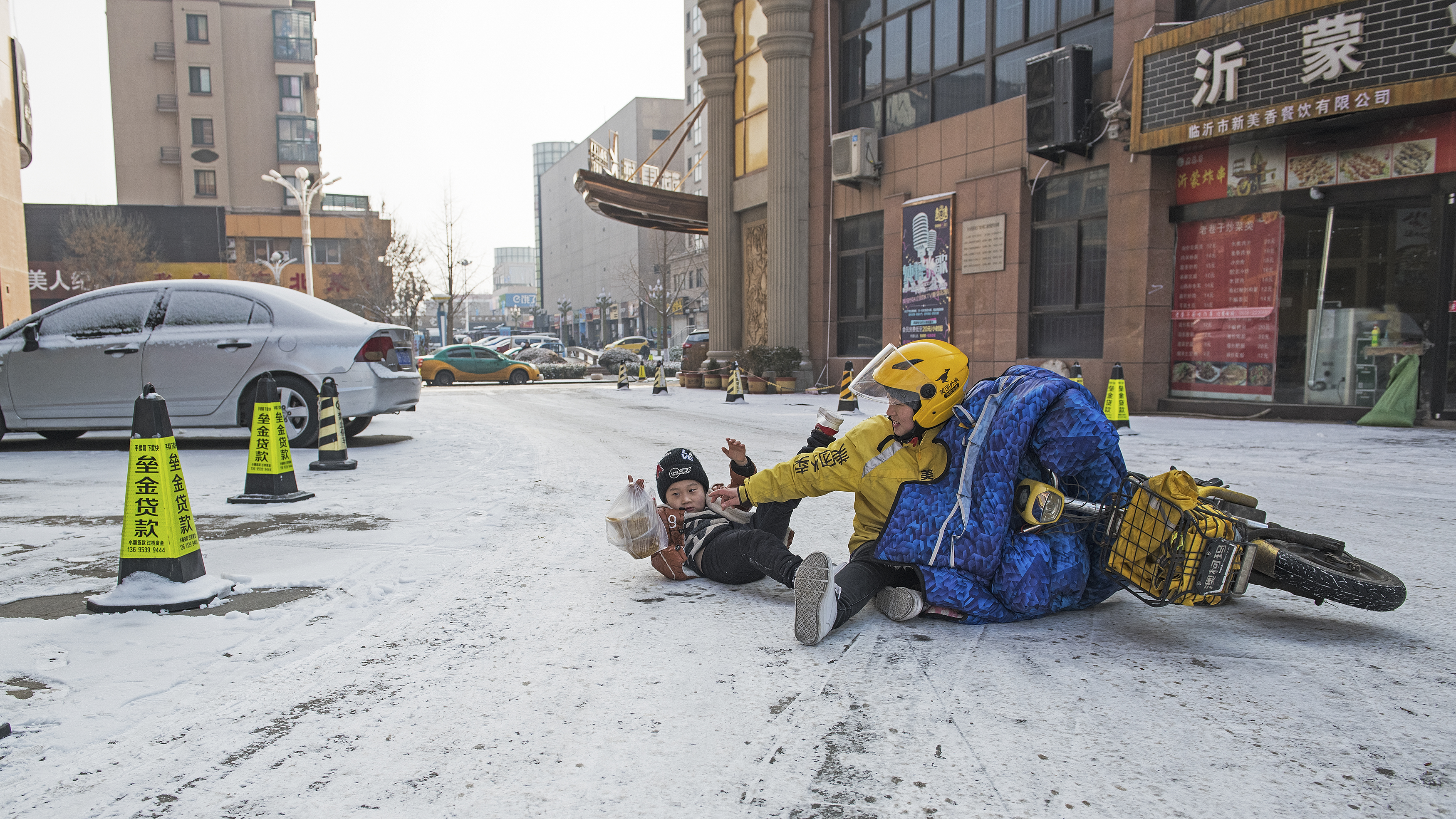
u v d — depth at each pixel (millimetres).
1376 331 10430
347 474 7133
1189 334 12297
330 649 2891
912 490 3039
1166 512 2758
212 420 8461
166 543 3395
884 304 17391
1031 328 14398
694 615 3229
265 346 8391
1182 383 12414
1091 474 2918
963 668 2648
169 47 57750
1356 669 2609
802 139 19422
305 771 2023
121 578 3414
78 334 8586
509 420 12711
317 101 61219
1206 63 10844
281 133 59375
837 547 4367
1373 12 9312
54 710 2385
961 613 3000
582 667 2701
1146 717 2277
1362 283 10516
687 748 2127
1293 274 11133
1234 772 1968
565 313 103625
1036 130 13242
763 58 20562
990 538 2877
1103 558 2955
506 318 159750
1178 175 12156
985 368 14945
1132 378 12453
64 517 5281
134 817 1822
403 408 9406
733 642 2916
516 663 2742
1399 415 9898
